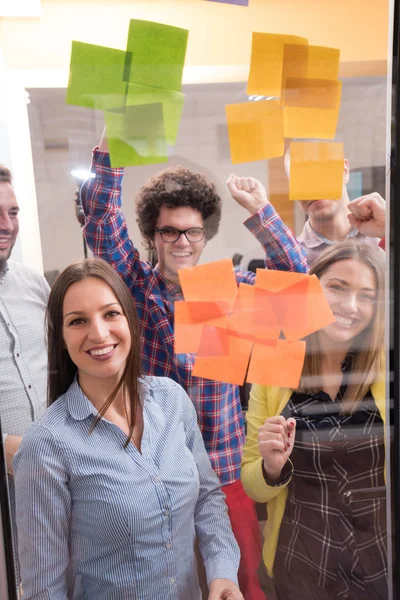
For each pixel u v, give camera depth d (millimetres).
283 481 975
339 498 986
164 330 905
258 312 923
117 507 784
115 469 792
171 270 890
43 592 783
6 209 826
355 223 907
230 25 831
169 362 912
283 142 877
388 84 868
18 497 795
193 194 873
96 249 855
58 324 834
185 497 838
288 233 905
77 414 807
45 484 776
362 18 847
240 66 846
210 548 900
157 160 857
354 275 919
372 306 927
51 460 777
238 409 944
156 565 816
